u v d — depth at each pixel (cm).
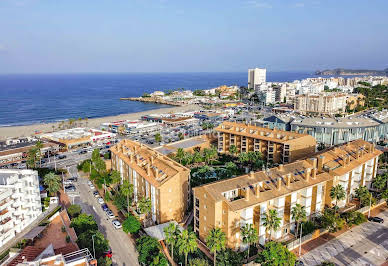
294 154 16588
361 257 9138
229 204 8919
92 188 14825
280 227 9969
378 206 12438
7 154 19412
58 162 19262
